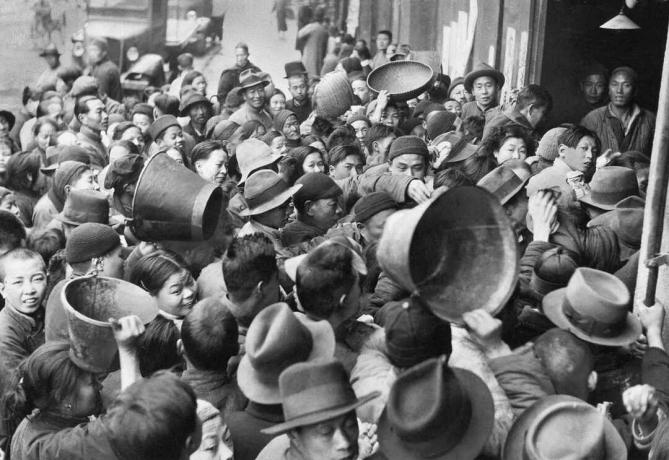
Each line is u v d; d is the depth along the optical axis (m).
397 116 11.08
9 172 9.81
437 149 9.31
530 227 6.26
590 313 4.20
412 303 3.72
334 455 3.55
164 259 5.45
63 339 4.70
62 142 12.06
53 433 4.18
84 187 8.49
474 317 3.48
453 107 13.06
